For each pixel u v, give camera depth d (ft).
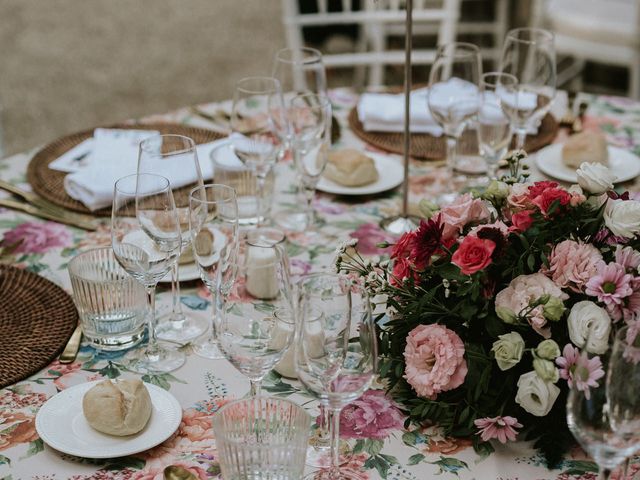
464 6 13.70
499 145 5.59
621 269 3.52
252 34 19.16
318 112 5.18
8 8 20.56
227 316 3.37
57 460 3.54
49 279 4.90
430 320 3.77
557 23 11.94
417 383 3.60
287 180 6.26
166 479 3.41
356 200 5.91
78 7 20.70
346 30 12.30
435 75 5.64
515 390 3.63
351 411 3.86
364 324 3.10
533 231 3.67
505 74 5.57
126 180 4.13
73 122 15.30
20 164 6.26
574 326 3.44
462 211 3.81
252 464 3.00
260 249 3.46
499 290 3.70
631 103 7.42
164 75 17.21
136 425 3.58
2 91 16.43
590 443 2.93
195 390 4.00
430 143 6.64
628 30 11.31
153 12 20.47
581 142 6.07
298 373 3.18
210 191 4.42
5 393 3.95
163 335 4.40
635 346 2.85
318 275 3.16
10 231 5.41
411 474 3.49
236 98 5.30
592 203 3.80
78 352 4.28
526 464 3.57
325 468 3.47
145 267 3.97
